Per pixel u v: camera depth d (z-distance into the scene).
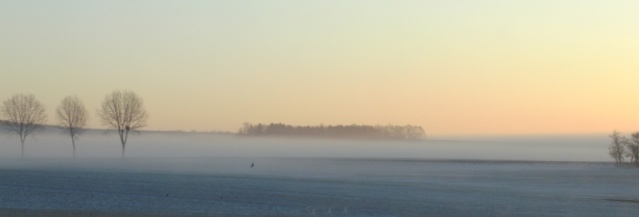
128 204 62.91
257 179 107.38
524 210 68.38
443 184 107.25
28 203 61.00
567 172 153.50
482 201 76.81
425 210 66.12
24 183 84.06
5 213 49.34
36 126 183.00
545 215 64.56
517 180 121.69
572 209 70.19
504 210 67.94
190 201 67.56
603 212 68.19
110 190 78.00
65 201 63.91
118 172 116.25
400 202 73.25
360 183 104.19
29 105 181.12
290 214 58.75
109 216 50.47
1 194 68.50
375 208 66.56
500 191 93.62
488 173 145.62
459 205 71.69
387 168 163.25
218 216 54.25
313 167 162.25
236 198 72.50
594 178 131.00
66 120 186.00
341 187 93.69
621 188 103.75
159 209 59.19
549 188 102.19
